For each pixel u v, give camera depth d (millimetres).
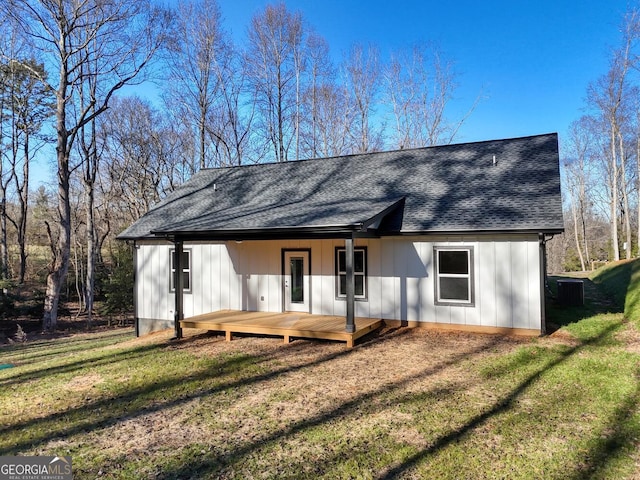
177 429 4875
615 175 30031
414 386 6074
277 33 28062
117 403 5824
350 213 9367
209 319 10414
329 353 8195
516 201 9570
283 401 5672
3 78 21516
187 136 28266
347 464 3932
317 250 11125
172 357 8383
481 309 9453
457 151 12820
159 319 12875
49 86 17109
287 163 15414
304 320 10117
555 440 4270
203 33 25625
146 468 3977
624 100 29062
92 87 19391
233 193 13875
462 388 5914
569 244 46781
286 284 11492
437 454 4059
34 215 24234
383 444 4312
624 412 4867
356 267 10750
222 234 9938
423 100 28219
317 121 29219
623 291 13617
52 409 5680
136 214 27281
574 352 7492
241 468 3930
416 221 9789
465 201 10148
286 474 3793
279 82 28453
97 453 4320
